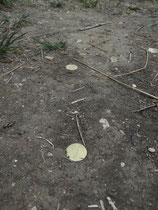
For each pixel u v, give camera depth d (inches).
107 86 12.4
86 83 12.4
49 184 8.0
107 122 10.3
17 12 19.7
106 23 19.6
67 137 9.6
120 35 17.7
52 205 7.5
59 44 15.3
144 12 23.1
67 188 8.0
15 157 8.8
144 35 18.0
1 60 13.7
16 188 7.9
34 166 8.5
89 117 10.5
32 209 7.4
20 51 14.6
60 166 8.6
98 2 24.6
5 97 11.3
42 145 9.3
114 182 8.2
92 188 8.0
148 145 9.5
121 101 11.5
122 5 24.5
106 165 8.7
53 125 10.1
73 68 13.4
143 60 14.8
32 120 10.2
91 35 17.4
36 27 17.7
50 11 21.0
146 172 8.6
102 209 7.5
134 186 8.2
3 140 9.3
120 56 15.1
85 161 8.8
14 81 12.2
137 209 7.6
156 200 7.8
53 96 11.5
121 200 7.8
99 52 15.3
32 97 11.3
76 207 7.5
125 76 13.2
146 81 13.0
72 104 11.1
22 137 9.5
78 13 21.4
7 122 10.1
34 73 12.9
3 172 8.3
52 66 13.6
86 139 9.6
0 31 16.4
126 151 9.2
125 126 10.2
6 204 7.5
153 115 10.9
